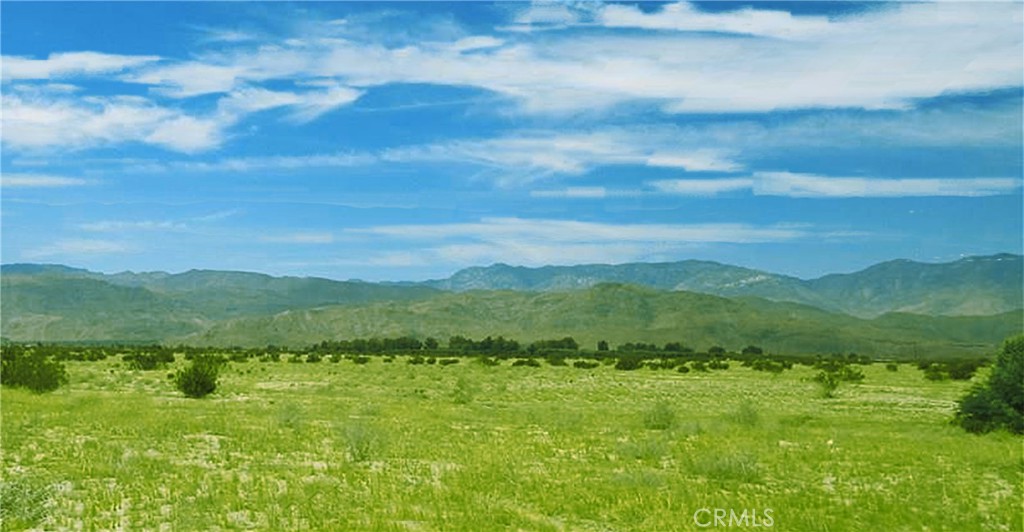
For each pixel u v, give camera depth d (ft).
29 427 105.70
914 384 279.28
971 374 297.33
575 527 60.03
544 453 95.30
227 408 146.92
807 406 186.29
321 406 158.71
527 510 64.90
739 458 83.30
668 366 388.16
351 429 95.30
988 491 77.10
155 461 80.74
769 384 270.26
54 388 177.78
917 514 65.46
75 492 66.85
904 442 112.98
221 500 63.87
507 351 638.53
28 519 56.70
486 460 88.38
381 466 84.07
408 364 405.18
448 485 73.20
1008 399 127.03
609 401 196.13
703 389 242.17
